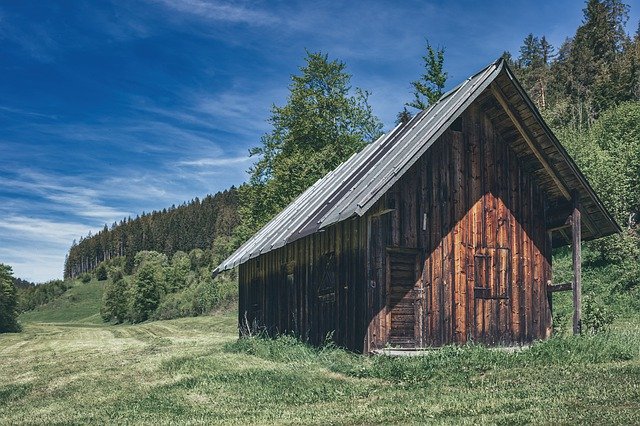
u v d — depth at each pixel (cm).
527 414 918
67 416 1208
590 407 928
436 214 1844
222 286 8744
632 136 4916
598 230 2088
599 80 8556
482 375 1370
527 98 1839
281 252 2372
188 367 1692
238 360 1781
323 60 5256
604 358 1466
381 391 1264
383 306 1730
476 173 1925
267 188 5072
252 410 1157
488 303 1886
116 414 1180
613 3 11706
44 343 4234
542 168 1977
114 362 2117
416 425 901
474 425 860
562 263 3691
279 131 5275
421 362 1480
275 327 2381
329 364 1630
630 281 3048
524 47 13988
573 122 6794
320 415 1065
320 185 2747
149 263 11875
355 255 1792
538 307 1969
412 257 1803
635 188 3972
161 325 6341
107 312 13725
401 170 1655
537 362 1457
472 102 1864
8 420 1215
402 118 2372
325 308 1958
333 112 5262
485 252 1905
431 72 5078
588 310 2086
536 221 2005
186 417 1118
